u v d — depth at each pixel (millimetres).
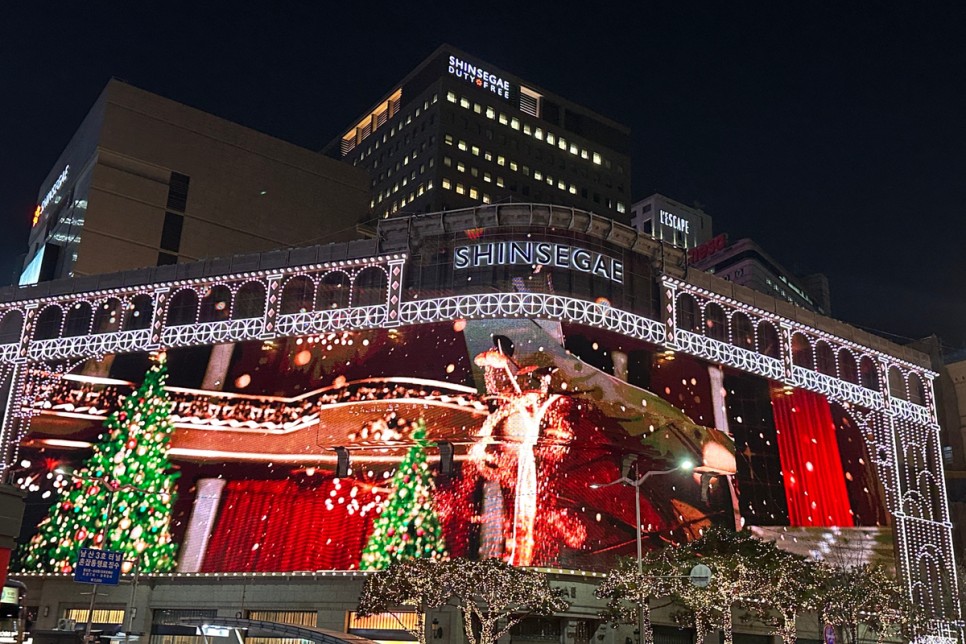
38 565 66938
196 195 110750
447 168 159125
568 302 66938
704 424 70312
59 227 111688
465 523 60469
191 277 76250
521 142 170875
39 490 70188
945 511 85438
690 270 75125
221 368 71750
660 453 66250
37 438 72875
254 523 64438
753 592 50469
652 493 64625
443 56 169375
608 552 60312
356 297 70688
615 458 63938
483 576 48719
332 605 59562
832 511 75500
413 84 174125
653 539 62719
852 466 79562
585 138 182000
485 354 65125
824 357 83125
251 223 113625
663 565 51250
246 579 62250
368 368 67438
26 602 65312
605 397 65188
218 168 113375
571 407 63500
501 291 67125
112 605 64188
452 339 66438
